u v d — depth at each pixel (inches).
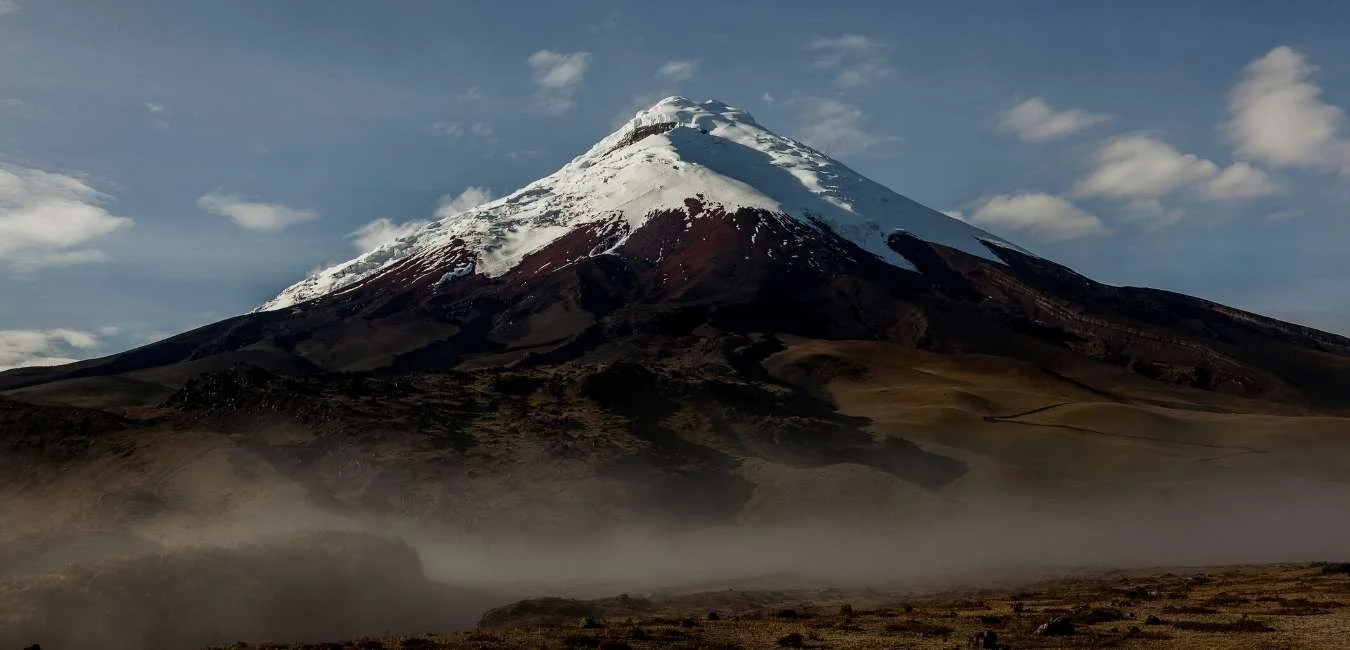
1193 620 2118.6
